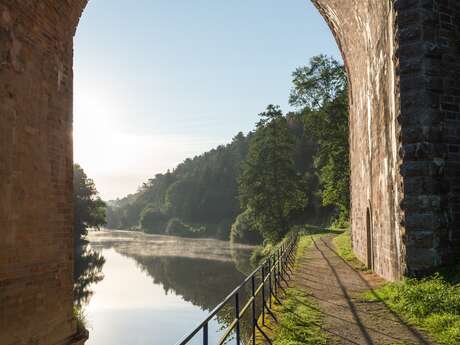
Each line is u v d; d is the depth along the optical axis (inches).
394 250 424.8
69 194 357.7
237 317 234.2
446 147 378.3
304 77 1455.5
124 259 2054.6
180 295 1152.8
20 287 283.4
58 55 343.6
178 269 1670.8
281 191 1940.2
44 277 313.1
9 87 277.3
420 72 378.0
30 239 297.0
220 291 1201.4
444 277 346.3
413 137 377.1
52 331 322.0
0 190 266.4
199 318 895.1
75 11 360.5
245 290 1063.0
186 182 5270.7
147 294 1169.4
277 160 1956.2
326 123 1445.6
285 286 460.4
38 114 312.3
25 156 294.2
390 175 441.1
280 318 326.6
